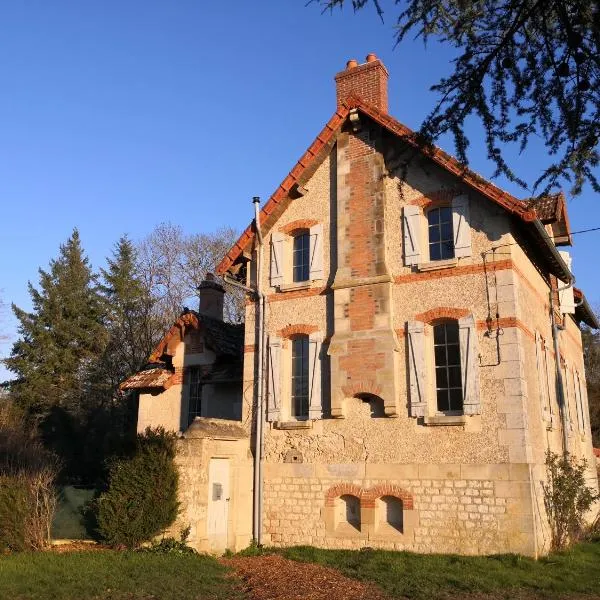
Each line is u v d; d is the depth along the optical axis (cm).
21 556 1177
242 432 1536
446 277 1414
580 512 1470
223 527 1416
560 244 1923
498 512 1252
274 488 1505
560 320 1877
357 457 1423
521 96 686
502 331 1329
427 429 1359
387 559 1221
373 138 1577
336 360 1479
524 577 1075
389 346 1420
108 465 1452
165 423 1920
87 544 1362
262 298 1642
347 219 1560
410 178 1509
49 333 3753
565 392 1819
